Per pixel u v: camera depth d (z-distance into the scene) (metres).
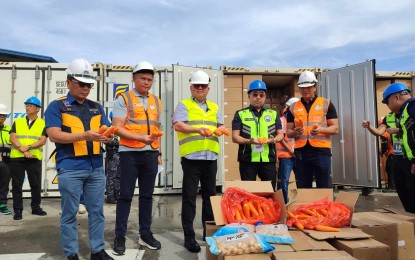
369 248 2.25
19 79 6.12
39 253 3.13
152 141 2.96
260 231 2.47
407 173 3.35
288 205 2.94
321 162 3.66
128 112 3.11
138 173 3.21
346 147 6.55
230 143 6.65
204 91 3.37
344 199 2.96
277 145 5.25
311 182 3.80
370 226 2.72
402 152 3.46
